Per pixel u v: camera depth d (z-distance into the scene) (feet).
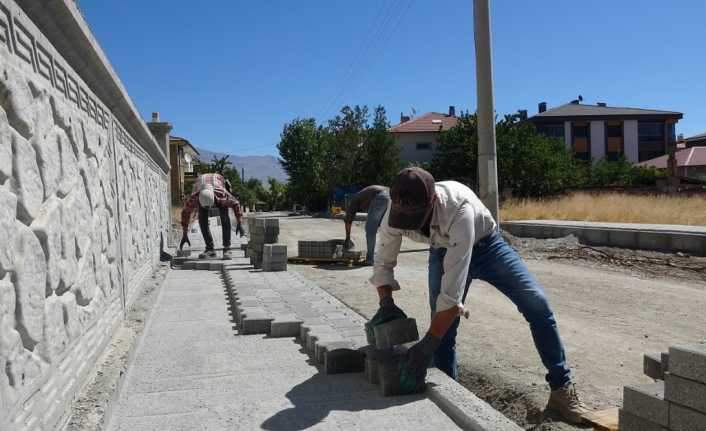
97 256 13.16
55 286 9.29
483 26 36.11
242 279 26.14
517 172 89.71
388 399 11.01
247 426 9.73
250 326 16.93
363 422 9.87
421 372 10.84
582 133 167.53
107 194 15.21
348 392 11.48
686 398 8.17
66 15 10.03
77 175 11.60
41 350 8.51
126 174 19.74
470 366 14.85
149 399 11.18
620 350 16.15
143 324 17.12
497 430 8.80
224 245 35.40
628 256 36.17
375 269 11.83
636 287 26.81
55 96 10.20
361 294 25.64
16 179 7.82
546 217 60.85
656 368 11.31
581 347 16.46
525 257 38.88
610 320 19.90
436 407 10.53
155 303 21.99
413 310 21.88
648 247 37.81
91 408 9.93
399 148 133.28
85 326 11.55
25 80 8.46
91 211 12.82
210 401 11.03
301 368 13.30
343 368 12.85
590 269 33.50
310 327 15.64
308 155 165.07
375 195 34.17
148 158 29.40
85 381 11.08
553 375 11.51
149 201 29.04
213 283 27.53
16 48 8.18
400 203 9.71
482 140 36.76
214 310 20.76
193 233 59.47
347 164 134.21
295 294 22.00
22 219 8.07
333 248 37.14
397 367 11.10
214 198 35.14
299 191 166.61
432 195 9.81
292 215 145.38
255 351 14.89
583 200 62.69
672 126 167.84
